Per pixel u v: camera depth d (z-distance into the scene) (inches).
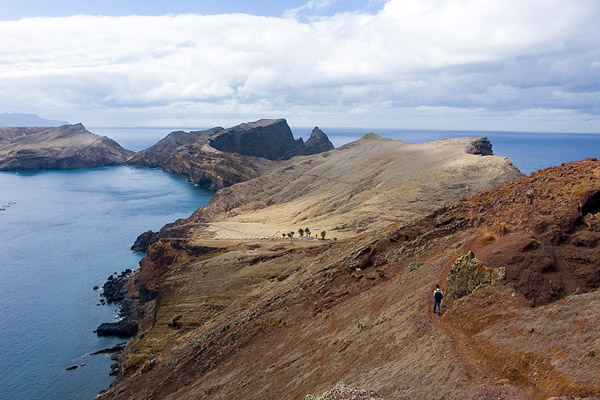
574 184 903.7
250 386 945.5
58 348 2504.9
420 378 560.7
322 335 1002.7
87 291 3449.8
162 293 2620.6
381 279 1146.0
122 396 1478.8
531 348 521.7
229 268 2728.8
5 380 2162.9
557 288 647.8
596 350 468.4
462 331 650.2
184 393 1176.2
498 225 949.2
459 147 7165.4
